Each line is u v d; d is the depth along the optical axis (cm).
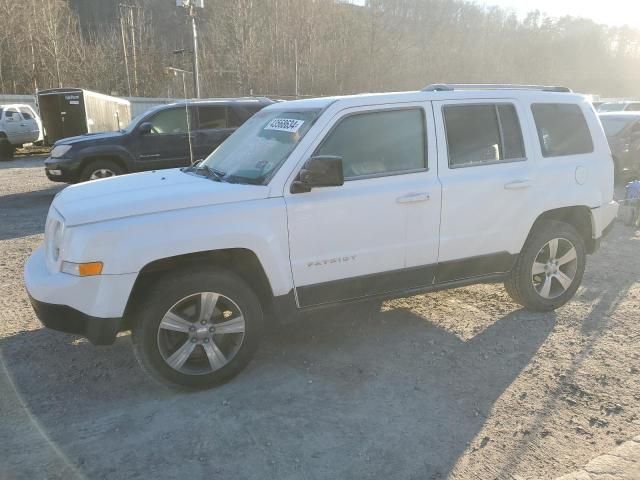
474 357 409
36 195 1223
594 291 543
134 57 4619
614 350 414
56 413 340
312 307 390
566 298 492
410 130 413
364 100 400
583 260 489
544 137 468
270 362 406
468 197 424
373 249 397
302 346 432
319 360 408
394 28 5900
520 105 457
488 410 338
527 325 464
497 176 436
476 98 440
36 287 343
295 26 5222
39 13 4234
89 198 370
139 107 3466
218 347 369
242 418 333
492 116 445
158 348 348
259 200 364
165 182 402
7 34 4091
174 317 351
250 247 359
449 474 281
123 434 317
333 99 407
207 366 368
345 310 503
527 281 469
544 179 457
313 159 362
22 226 880
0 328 467
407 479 278
